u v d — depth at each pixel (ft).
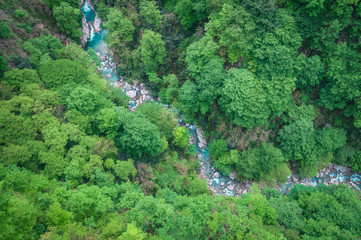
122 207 81.87
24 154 79.87
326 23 105.50
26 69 100.42
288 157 120.78
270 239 75.77
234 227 77.25
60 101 100.53
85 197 73.26
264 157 114.21
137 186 95.76
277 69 104.12
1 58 97.25
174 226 76.84
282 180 115.96
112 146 100.27
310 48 114.73
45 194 70.85
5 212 56.03
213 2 111.04
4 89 91.91
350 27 107.76
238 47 109.91
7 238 52.85
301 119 112.68
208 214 79.92
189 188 110.32
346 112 116.98
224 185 123.54
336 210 93.91
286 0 110.32
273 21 105.29
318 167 123.03
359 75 105.60
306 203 101.96
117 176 97.81
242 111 107.24
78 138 94.17
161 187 104.88
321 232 87.61
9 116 83.87
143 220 76.02
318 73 110.93
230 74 109.50
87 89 102.89
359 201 98.22
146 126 99.55
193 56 118.52
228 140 120.47
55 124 92.58
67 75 108.17
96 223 73.82
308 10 105.40
